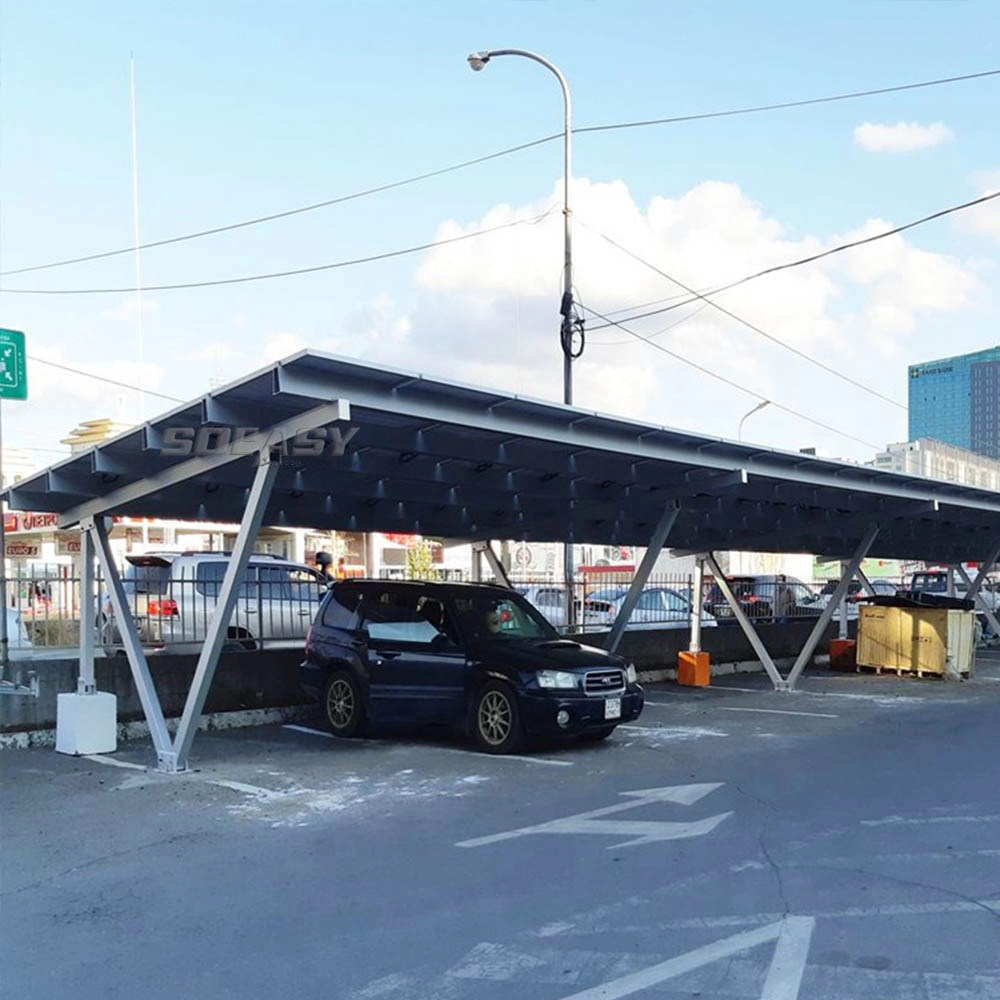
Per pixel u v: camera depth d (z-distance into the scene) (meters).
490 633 11.13
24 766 9.77
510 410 9.37
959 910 5.49
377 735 11.73
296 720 12.88
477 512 14.25
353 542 46.47
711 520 15.33
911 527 19.83
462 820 7.66
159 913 5.65
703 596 19.17
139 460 9.63
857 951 4.91
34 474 9.93
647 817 7.64
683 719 12.90
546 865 6.42
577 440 10.09
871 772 9.36
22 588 11.95
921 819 7.53
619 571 20.75
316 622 12.19
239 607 13.46
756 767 9.63
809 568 57.06
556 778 9.17
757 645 16.55
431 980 4.66
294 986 4.62
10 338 10.74
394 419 8.95
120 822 7.69
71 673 11.23
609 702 10.53
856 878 6.07
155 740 9.70
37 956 5.04
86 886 6.15
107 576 10.23
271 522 12.00
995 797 8.28
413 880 6.17
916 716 13.20
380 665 11.23
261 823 7.64
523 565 21.81
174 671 11.93
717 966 4.75
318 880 6.21
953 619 17.89
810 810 7.83
